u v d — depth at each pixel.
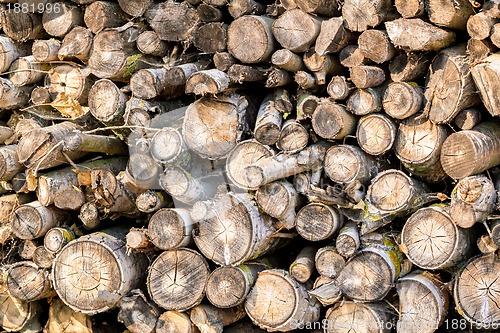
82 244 4.29
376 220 4.00
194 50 4.40
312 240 4.09
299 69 4.15
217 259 4.12
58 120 4.65
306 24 4.06
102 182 4.22
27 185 4.46
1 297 4.60
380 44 3.94
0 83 4.59
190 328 4.20
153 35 4.37
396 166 4.10
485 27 3.74
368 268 3.99
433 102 3.88
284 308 4.09
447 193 4.05
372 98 3.96
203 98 4.18
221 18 4.27
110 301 4.27
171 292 4.20
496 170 3.96
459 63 3.81
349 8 3.98
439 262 3.87
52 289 4.48
